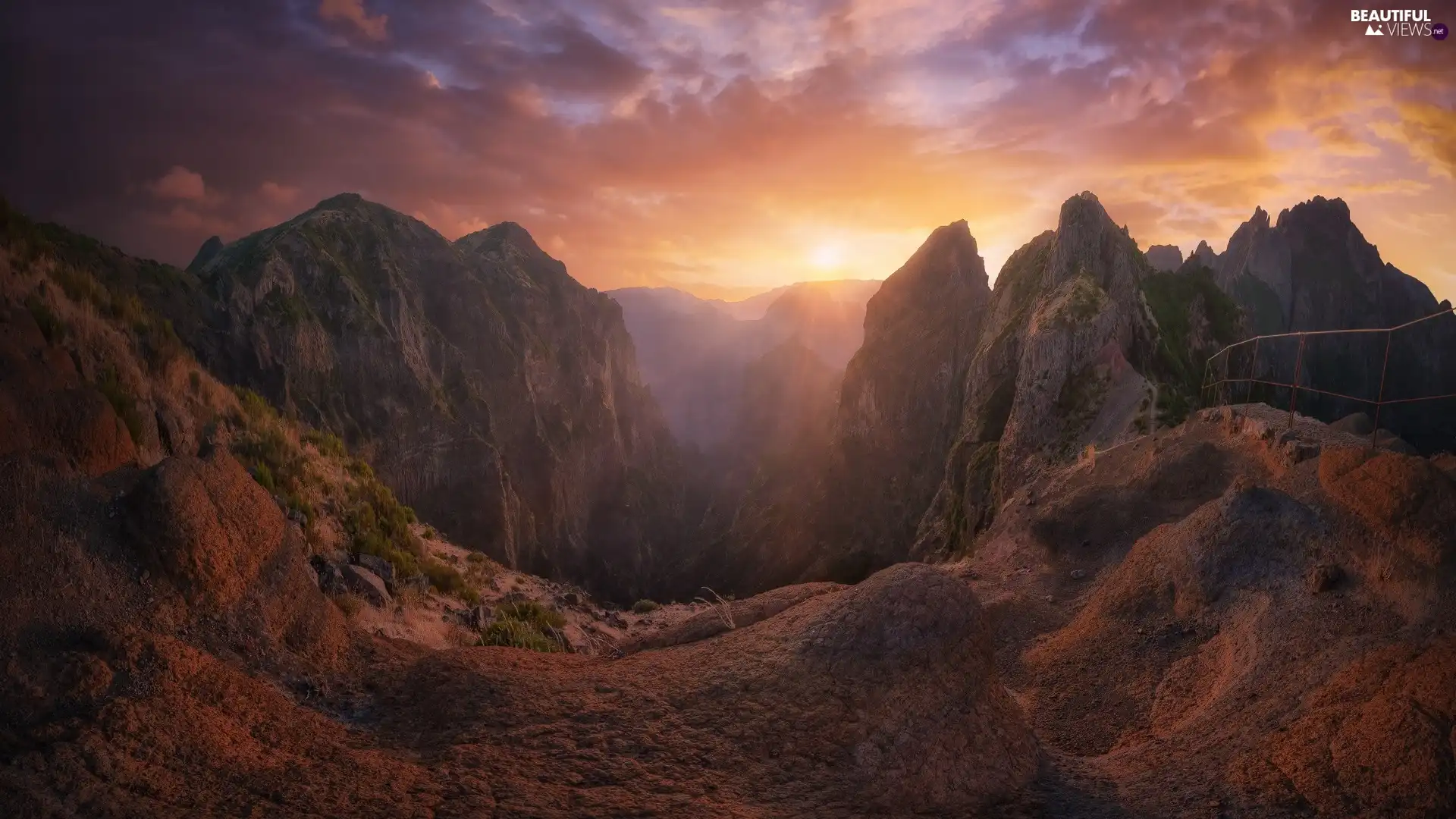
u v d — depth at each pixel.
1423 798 4.96
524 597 18.81
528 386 161.38
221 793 4.44
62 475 6.12
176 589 6.06
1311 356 127.44
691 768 5.37
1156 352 50.91
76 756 4.27
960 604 6.75
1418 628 7.14
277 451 15.81
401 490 116.44
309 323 110.75
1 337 7.92
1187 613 11.00
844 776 5.47
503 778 5.06
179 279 97.00
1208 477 19.25
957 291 133.75
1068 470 27.59
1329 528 9.57
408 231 161.00
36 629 5.16
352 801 4.55
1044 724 9.62
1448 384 125.81
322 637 6.84
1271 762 5.88
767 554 141.88
